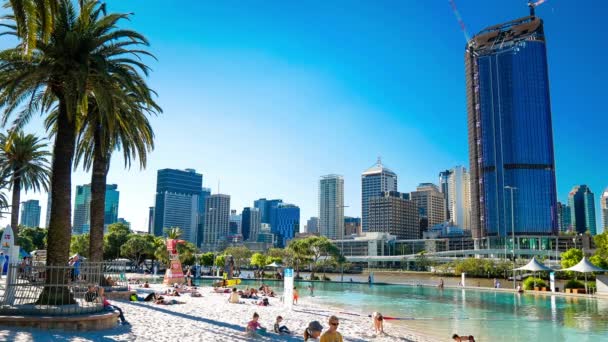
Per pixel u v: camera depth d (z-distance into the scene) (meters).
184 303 34.88
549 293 62.06
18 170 47.78
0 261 34.31
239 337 20.22
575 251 90.75
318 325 9.88
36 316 17.47
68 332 16.86
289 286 36.81
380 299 52.53
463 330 29.34
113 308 20.52
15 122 25.45
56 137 21.84
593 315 37.62
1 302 18.61
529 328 30.30
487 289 70.44
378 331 25.73
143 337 17.42
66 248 21.00
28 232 128.12
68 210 21.31
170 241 59.09
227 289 50.97
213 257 142.38
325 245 104.06
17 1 15.91
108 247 123.81
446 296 57.81
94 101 29.39
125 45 25.73
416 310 41.28
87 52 22.23
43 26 16.45
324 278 94.94
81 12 22.58
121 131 32.16
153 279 75.06
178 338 17.95
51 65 21.33
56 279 19.67
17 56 22.64
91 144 34.81
